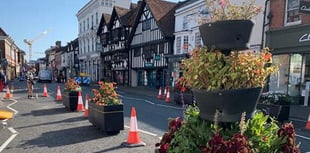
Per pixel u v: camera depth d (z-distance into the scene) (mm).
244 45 2123
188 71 2346
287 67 14031
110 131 6859
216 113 2145
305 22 12641
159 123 8602
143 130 7570
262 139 2229
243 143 1942
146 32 27531
